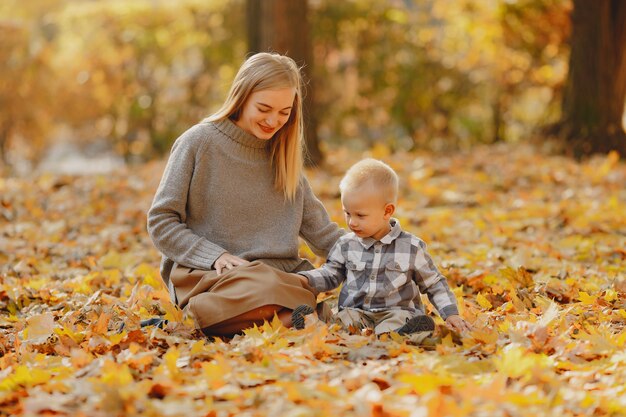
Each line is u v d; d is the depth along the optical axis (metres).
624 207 8.01
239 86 3.96
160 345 3.59
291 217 4.13
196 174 3.99
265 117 3.90
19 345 3.69
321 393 2.69
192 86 19.77
